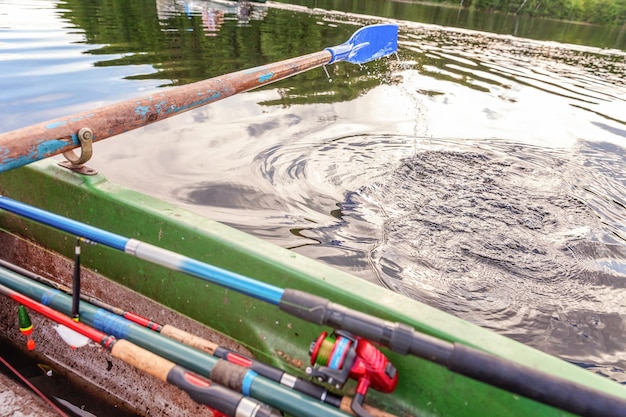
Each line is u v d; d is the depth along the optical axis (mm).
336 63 6484
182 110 1767
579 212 2826
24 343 1679
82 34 6508
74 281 1092
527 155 3705
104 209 1535
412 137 3883
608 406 711
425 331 1035
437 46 8141
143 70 5000
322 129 3887
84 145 1408
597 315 1983
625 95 5820
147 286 1527
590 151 3891
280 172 3031
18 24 6656
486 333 1038
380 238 2414
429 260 2273
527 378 752
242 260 1274
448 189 3014
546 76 6547
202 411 1376
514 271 2238
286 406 921
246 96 4594
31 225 1757
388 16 12039
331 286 1138
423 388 1090
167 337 1077
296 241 2312
